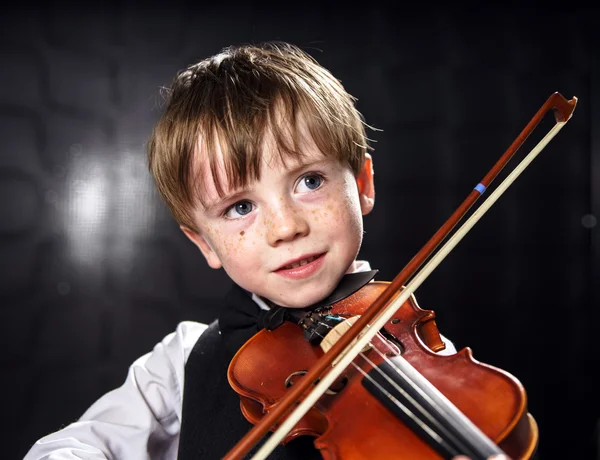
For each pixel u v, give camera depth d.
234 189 0.87
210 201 0.89
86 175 2.46
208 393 1.04
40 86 2.44
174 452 1.14
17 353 2.38
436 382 0.77
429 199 2.51
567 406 2.50
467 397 0.73
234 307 1.07
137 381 1.14
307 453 0.87
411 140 2.52
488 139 2.51
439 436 0.67
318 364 0.77
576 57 2.52
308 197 0.87
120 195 2.48
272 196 0.86
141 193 2.49
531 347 2.51
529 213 2.52
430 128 2.51
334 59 2.52
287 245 0.86
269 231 0.86
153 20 2.52
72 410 2.40
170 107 0.98
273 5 2.54
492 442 0.65
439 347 0.91
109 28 2.50
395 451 0.70
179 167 0.91
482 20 2.53
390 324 0.91
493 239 2.51
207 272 2.51
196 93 0.93
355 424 0.75
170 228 2.50
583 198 2.51
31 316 2.40
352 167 0.95
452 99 2.52
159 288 2.48
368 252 2.49
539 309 2.51
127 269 2.47
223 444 0.97
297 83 0.91
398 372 0.76
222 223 0.90
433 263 0.85
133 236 2.48
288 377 0.87
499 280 2.51
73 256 2.44
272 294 0.90
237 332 1.06
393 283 0.83
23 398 2.38
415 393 0.73
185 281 2.50
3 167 2.40
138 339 2.46
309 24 2.53
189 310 2.50
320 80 0.97
